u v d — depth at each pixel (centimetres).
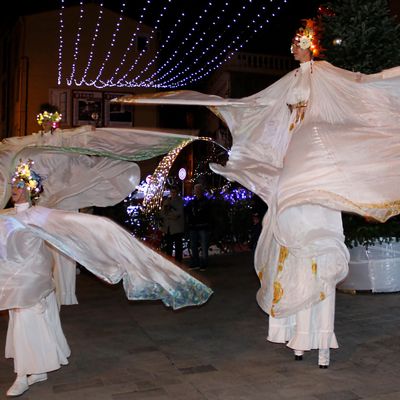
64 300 807
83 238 474
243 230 1475
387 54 820
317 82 546
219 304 805
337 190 497
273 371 499
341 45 834
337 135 520
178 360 543
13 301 451
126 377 496
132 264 483
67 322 719
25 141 696
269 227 557
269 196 560
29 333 467
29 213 471
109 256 480
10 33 2484
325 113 540
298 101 549
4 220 459
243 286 951
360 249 822
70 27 2195
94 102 2208
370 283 816
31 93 2159
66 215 475
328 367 504
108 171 672
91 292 945
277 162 578
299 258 510
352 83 541
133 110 2250
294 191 504
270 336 555
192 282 502
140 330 668
